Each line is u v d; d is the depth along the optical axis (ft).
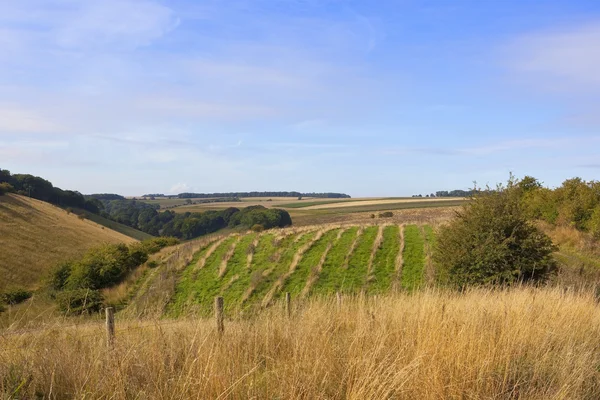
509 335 18.29
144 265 93.56
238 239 103.35
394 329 18.60
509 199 51.31
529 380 15.74
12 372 14.03
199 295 72.23
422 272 72.08
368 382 13.47
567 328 21.57
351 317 21.76
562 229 93.30
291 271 78.89
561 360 17.10
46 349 15.11
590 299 32.86
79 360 14.92
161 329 16.61
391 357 15.40
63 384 13.94
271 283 74.74
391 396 13.30
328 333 18.13
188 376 12.76
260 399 13.23
